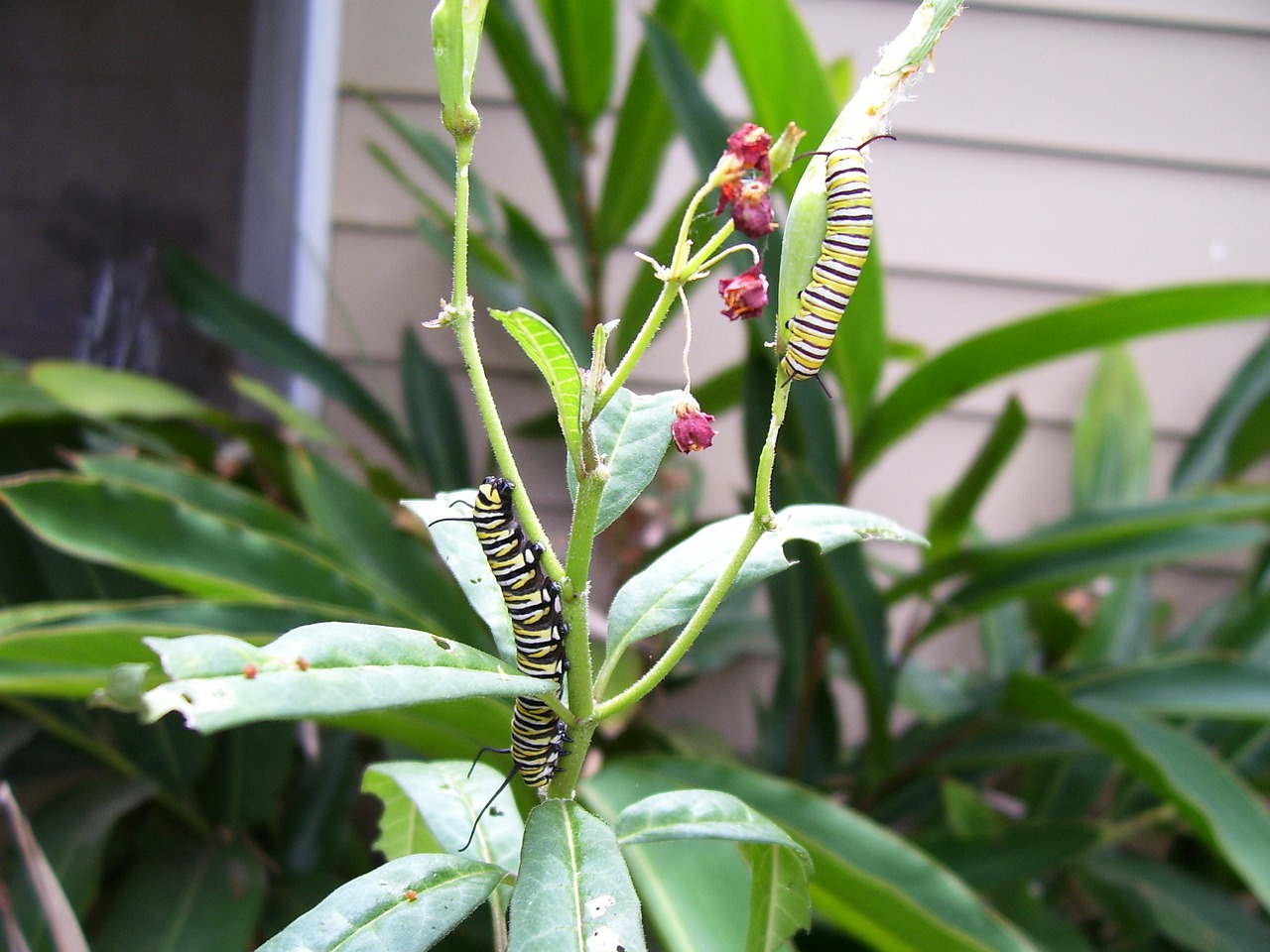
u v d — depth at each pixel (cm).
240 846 63
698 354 87
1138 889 69
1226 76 83
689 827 32
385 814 43
